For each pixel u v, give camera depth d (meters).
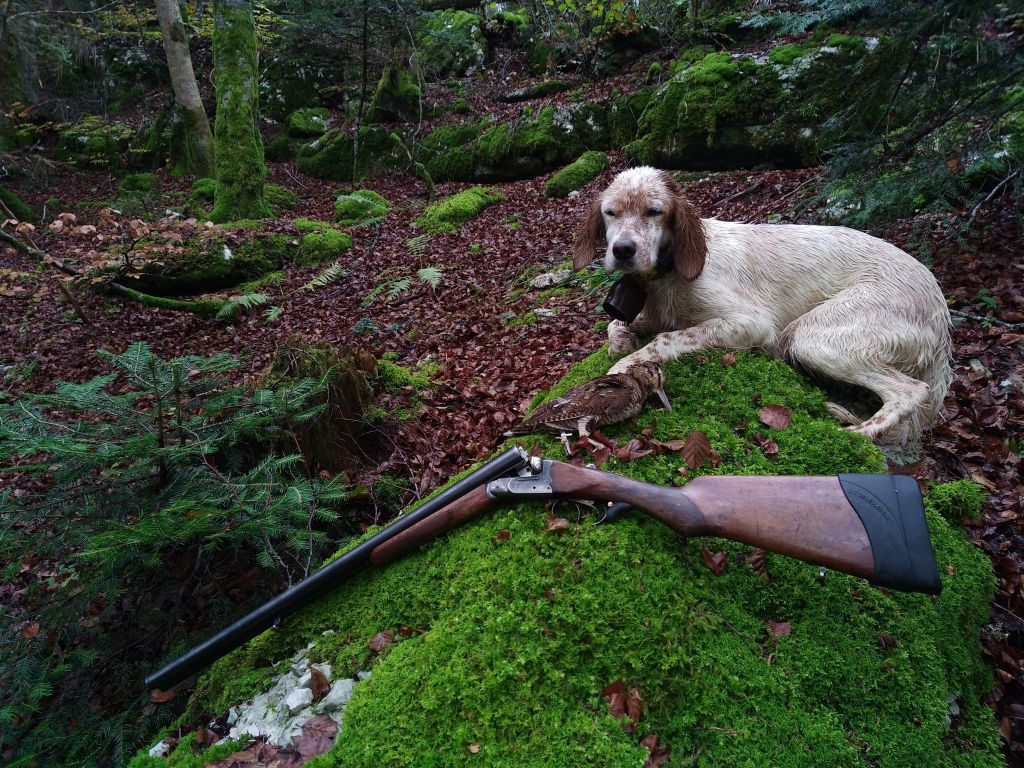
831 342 3.02
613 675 1.99
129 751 2.70
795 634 2.16
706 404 2.95
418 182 13.94
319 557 3.38
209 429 3.08
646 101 11.56
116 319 8.51
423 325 7.14
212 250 9.67
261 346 7.59
